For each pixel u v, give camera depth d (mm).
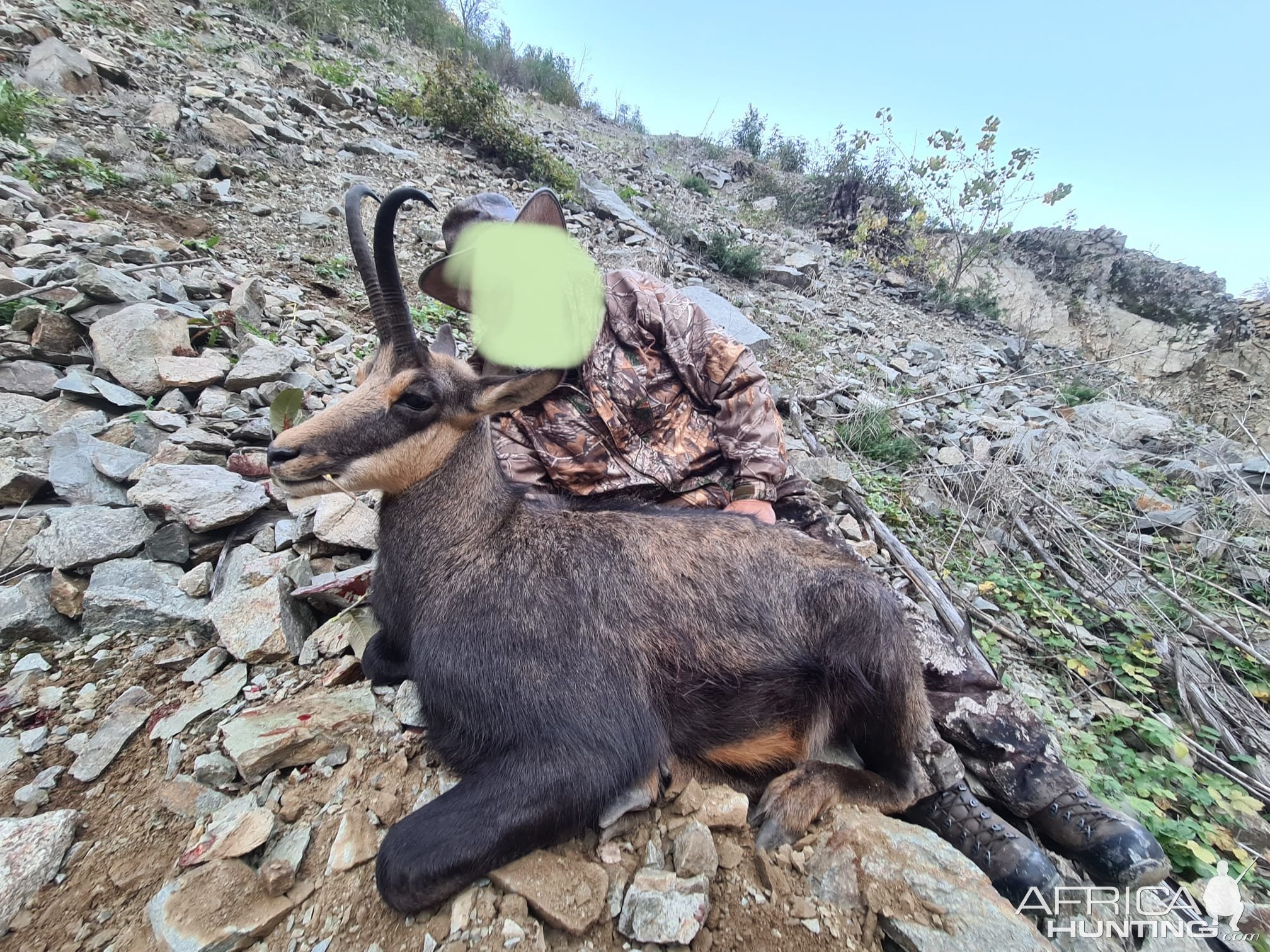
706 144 7645
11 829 715
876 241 5645
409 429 820
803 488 1345
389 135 3713
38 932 660
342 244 2578
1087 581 1749
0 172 2072
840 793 845
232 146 2891
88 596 1005
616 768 741
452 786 792
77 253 1793
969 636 1372
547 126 5461
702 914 674
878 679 847
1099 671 1436
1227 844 1007
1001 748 930
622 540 858
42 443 1264
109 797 792
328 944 653
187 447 1298
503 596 803
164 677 952
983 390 3254
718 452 1270
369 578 1073
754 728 858
